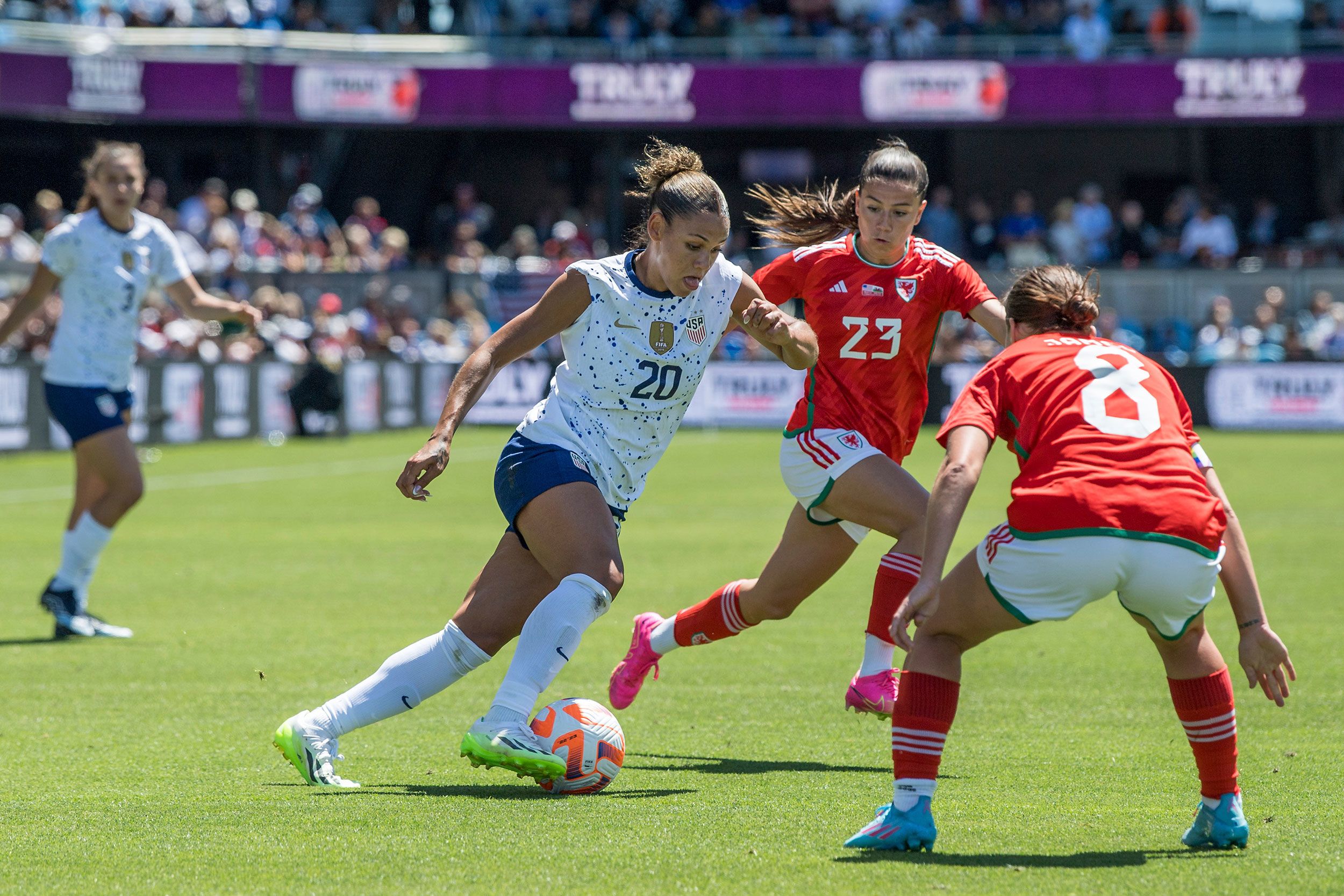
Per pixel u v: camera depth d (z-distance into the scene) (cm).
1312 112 7819
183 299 2200
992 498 4188
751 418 7056
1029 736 1485
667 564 2877
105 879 983
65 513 3722
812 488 1516
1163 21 8275
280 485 4497
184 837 1087
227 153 8694
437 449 1162
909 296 1525
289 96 7869
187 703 1661
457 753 1420
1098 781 1288
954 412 1039
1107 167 9069
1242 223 9044
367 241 7588
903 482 1485
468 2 8888
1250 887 953
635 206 9019
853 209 1578
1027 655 1994
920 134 9075
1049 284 1113
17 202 8381
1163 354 7094
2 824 1130
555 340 7025
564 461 1248
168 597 2494
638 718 1602
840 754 1421
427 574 2767
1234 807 1059
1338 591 2516
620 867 1005
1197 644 1056
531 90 8081
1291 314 7262
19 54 7262
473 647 1277
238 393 6025
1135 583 995
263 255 7319
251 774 1318
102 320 2123
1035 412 1040
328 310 6812
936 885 959
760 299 1280
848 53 8175
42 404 5366
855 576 2853
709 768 1356
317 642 2064
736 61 8112
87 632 2105
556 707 1259
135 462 2142
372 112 7981
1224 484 4453
